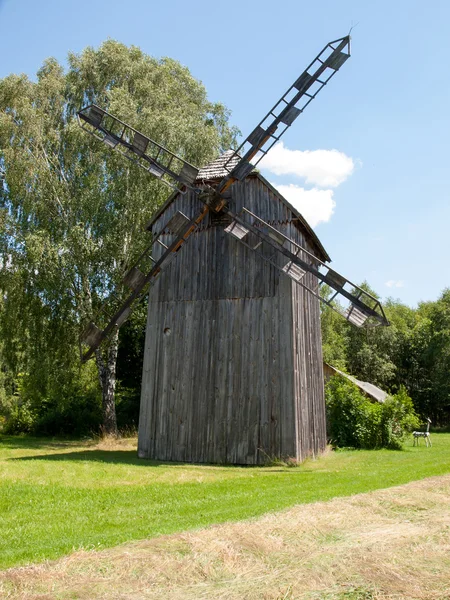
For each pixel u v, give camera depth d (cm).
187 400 1747
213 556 568
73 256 2578
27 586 492
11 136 2738
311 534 660
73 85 2955
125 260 2661
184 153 2820
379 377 5525
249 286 1755
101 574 524
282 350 1673
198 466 1588
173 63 3541
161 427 1762
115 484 1163
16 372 2934
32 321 2634
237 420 1675
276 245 1705
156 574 522
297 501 924
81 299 2639
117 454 1989
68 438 3191
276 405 1645
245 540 619
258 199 1794
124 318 1916
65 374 2742
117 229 2653
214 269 1805
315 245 2028
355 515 762
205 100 3634
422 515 762
